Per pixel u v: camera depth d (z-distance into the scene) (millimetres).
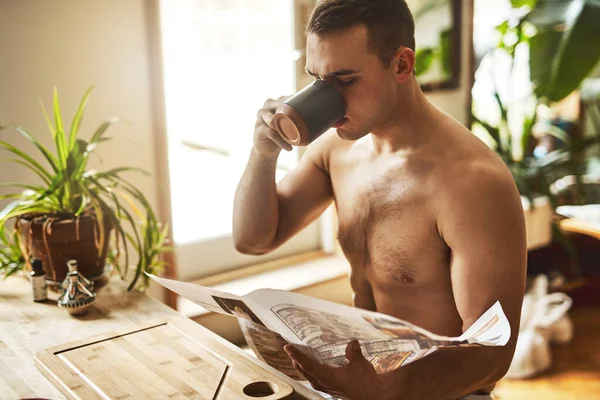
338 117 1131
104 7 1970
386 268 1284
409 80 1218
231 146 3012
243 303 896
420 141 1231
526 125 3113
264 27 2633
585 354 2889
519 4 3025
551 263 3420
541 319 2832
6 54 1839
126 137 2084
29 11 1851
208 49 2826
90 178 1488
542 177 3092
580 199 3148
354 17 1094
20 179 1910
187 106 2984
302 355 908
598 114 3521
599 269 3535
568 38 2662
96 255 1457
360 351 908
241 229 1466
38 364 1074
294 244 2723
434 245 1201
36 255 1449
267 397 951
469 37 3080
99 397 958
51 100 1928
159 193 2178
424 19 2861
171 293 2270
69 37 1928
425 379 977
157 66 2090
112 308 1373
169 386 987
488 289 1079
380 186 1280
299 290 2500
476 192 1119
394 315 1316
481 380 1030
